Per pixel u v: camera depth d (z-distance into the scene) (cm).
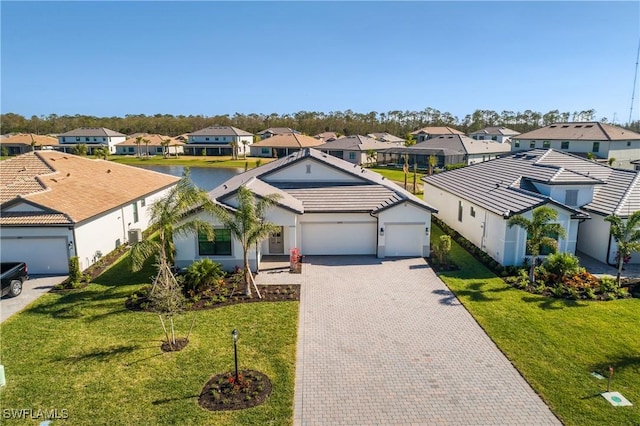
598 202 2455
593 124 7012
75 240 2189
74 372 1315
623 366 1335
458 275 2175
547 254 2273
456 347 1470
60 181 2628
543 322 1634
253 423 1087
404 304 1827
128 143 10994
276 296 1903
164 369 1327
